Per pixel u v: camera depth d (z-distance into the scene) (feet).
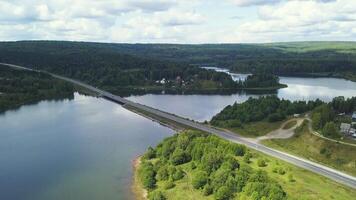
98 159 513.45
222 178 354.95
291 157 493.77
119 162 501.97
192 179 384.68
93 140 606.55
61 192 409.28
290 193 336.90
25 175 455.63
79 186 424.05
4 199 393.70
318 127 588.09
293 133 607.78
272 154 503.20
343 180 411.75
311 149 537.24
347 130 563.07
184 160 440.45
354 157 488.02
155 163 460.55
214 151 415.44
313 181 386.52
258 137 606.55
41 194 405.18
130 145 580.71
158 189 397.19
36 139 609.01
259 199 312.29
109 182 434.30
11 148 559.38
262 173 357.82
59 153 538.06
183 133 498.69
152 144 588.09
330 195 343.46
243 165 381.81
